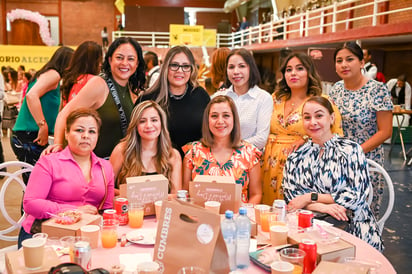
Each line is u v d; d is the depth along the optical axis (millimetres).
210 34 18469
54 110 4012
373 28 8305
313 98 2895
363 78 3682
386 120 3547
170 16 21109
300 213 2240
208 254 1610
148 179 2469
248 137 3541
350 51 3582
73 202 2592
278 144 3430
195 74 3439
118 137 3395
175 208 1730
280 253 1799
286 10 15977
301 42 11617
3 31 21906
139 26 21000
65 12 22500
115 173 2906
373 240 2822
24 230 2547
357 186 2797
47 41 21422
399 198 5898
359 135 3697
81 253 1754
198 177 2486
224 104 2871
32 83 3885
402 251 4109
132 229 2305
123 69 3312
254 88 3537
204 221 1646
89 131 2584
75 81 3582
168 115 3377
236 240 1777
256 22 21297
